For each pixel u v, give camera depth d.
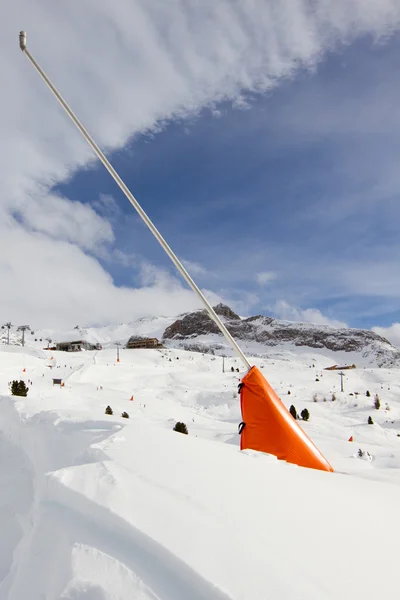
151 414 35.62
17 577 2.09
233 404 49.97
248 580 1.42
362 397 60.53
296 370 90.88
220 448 3.92
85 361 93.44
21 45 5.01
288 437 4.61
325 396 60.16
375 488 3.34
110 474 2.59
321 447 22.70
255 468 3.25
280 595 1.33
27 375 62.94
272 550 1.67
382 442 33.75
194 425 32.62
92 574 1.62
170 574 1.56
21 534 2.76
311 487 2.92
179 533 1.77
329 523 2.10
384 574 1.56
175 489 2.38
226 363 99.75
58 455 4.57
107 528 1.98
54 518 2.31
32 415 6.87
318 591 1.38
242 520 1.97
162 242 5.08
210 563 1.52
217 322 4.88
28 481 4.23
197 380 69.94
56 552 2.00
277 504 2.31
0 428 7.47
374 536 2.00
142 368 84.75
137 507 2.05
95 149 5.09
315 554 1.68
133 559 1.70
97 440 4.13
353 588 1.42
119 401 42.81
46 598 1.69
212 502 2.20
